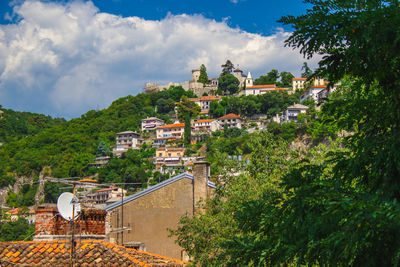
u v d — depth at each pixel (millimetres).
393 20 7605
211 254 18938
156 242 24453
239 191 19438
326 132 20875
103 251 18016
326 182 8391
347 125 9352
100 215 21609
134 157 195625
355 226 7043
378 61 7961
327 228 7688
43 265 17062
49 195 152125
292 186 9328
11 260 17422
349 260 7414
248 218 9688
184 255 23969
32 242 18594
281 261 8523
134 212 25047
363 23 7891
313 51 8844
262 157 21125
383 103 8656
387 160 7879
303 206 8344
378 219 6887
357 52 8016
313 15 8469
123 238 24656
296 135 157625
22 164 189250
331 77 8836
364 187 8742
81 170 188250
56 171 186750
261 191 18844
